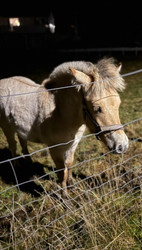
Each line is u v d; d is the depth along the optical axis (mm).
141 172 2883
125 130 4133
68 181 2922
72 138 2441
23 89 2816
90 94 1816
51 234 2104
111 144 1858
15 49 19219
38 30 22250
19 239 2062
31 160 3482
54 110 2352
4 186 3072
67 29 23281
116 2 19438
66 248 1905
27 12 22000
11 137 3295
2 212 2553
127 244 1980
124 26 19641
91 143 3838
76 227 2150
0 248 1875
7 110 2889
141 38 18344
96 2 20641
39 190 2916
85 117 2062
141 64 10297
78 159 3459
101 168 3104
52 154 2553
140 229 2135
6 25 21594
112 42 18703
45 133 2494
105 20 20719
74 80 1957
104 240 1982
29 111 2623
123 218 2174
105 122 1816
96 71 1877
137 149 3512
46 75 9820
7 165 3598
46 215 2377
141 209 2281
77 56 14586
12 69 11953
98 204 2283
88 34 22141
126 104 5500
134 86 7035
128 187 2609
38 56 16344
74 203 2537
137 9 18391
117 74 1896
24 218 2428
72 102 2137
